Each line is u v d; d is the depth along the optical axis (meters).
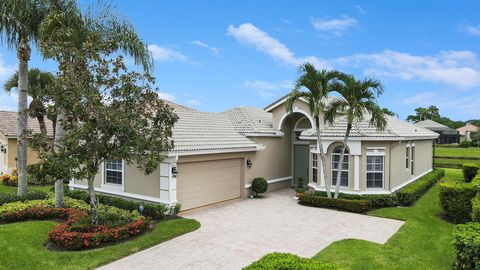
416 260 9.16
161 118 11.04
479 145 68.69
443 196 13.29
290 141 22.42
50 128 27.36
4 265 8.48
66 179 9.62
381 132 16.44
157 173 14.12
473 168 24.12
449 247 10.20
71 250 9.50
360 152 16.03
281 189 21.28
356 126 17.14
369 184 16.41
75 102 9.48
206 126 18.89
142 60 14.11
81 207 13.65
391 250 9.92
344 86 15.11
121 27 13.84
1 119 27.66
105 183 16.30
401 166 18.45
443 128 75.50
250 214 14.43
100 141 10.06
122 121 9.92
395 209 15.11
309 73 15.26
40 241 10.06
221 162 16.94
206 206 15.97
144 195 14.61
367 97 14.84
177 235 11.28
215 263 9.01
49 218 12.84
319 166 17.39
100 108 9.58
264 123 22.02
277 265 6.01
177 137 15.35
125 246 9.89
